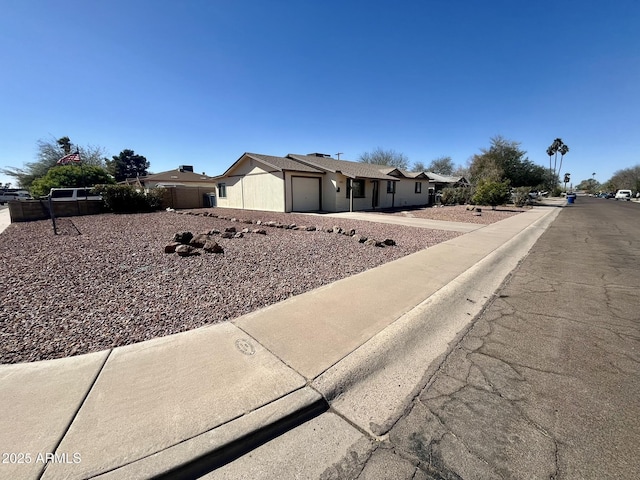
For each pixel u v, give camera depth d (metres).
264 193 20.20
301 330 3.33
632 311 4.11
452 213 19.31
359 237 8.70
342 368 2.64
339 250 7.45
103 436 1.86
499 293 4.86
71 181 27.25
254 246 7.73
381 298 4.35
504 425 2.09
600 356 2.98
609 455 1.83
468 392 2.45
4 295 4.22
